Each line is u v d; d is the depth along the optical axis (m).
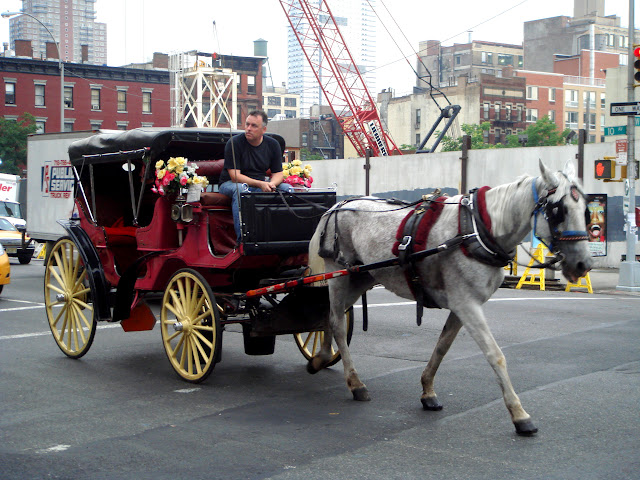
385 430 6.38
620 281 18.34
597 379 8.15
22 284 19.12
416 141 100.75
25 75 66.69
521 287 18.86
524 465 5.46
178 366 8.41
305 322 8.27
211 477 5.27
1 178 33.06
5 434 6.36
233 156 7.95
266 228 7.81
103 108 69.88
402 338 11.01
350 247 7.61
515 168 26.09
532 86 100.31
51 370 8.95
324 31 48.69
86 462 5.62
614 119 47.34
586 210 6.02
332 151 112.62
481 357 9.52
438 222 6.69
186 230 8.48
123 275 8.93
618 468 5.38
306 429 6.43
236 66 85.38
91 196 10.25
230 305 8.00
